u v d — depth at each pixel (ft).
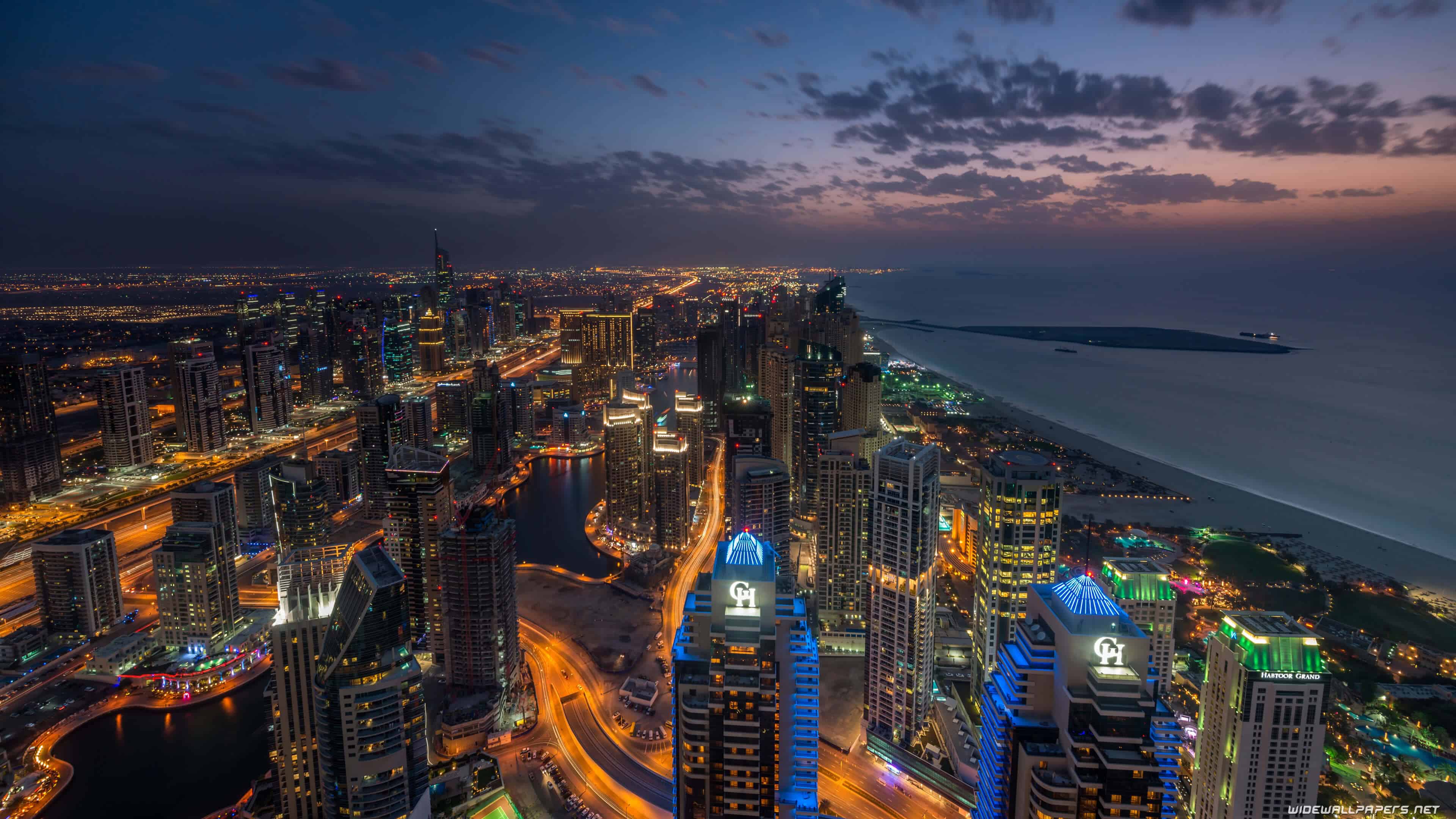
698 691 483.92
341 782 619.26
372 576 620.49
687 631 505.25
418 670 635.25
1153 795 399.65
